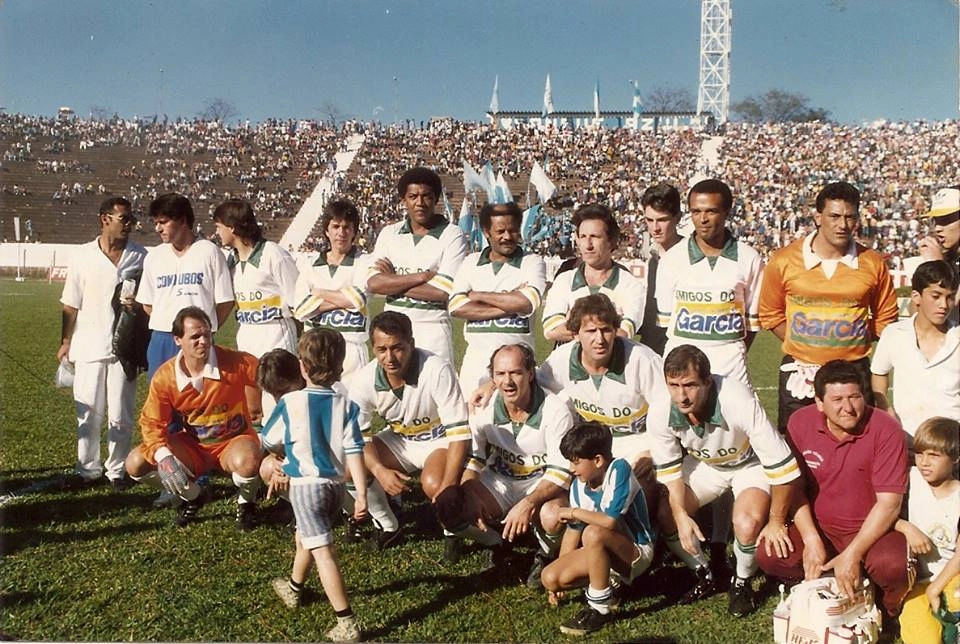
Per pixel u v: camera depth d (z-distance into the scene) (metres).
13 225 33.69
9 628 4.10
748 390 4.44
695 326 5.29
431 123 39.66
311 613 4.34
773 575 4.55
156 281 6.23
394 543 5.36
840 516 4.42
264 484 5.79
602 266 5.55
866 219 30.16
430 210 6.00
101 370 6.39
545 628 4.25
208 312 6.24
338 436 4.23
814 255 5.04
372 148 38.66
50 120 37.72
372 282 5.93
